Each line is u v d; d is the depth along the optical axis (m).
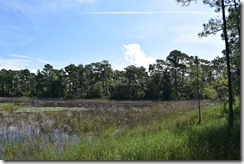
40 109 42.59
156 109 38.41
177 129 17.34
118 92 92.75
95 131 21.41
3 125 23.50
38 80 111.62
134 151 11.07
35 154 12.70
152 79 95.75
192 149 11.55
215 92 27.41
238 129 14.55
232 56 21.81
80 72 106.75
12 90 113.81
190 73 25.72
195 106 43.00
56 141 16.61
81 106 50.59
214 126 17.12
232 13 17.97
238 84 23.39
